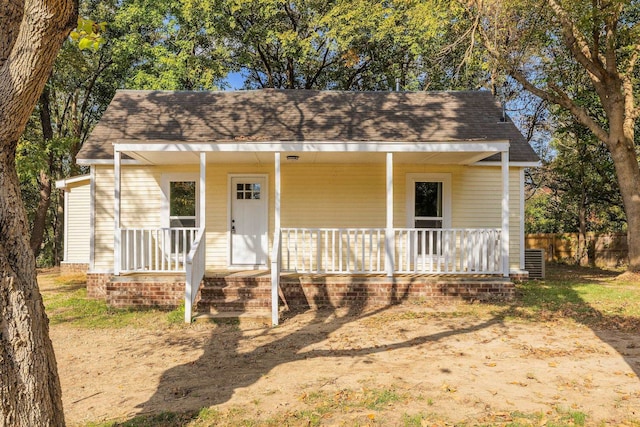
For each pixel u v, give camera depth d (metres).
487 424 4.13
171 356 6.54
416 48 17.00
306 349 6.73
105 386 5.40
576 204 23.61
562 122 20.03
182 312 9.06
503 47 13.68
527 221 26.59
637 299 9.81
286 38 19.22
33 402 2.86
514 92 20.56
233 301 9.19
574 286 11.71
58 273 18.25
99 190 11.95
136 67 21.34
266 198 12.18
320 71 22.84
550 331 7.44
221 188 12.16
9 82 2.80
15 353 2.81
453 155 10.68
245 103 13.21
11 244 2.92
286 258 12.16
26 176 15.54
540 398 4.75
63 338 7.58
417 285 9.70
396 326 7.92
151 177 12.12
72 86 22.70
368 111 12.80
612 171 18.27
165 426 4.25
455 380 5.30
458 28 13.34
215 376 5.65
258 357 6.40
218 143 9.74
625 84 14.25
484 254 10.04
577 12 12.48
